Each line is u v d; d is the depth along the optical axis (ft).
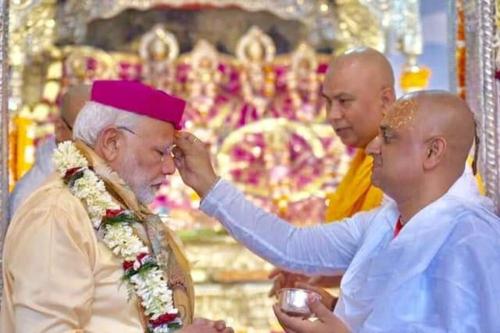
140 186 13.38
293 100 31.55
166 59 31.55
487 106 16.46
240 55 31.76
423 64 30.66
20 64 29.91
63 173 13.03
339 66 16.42
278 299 12.52
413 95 12.84
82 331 12.30
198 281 27.84
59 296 12.22
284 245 14.79
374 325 12.09
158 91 13.35
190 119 31.24
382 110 16.37
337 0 31.27
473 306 11.80
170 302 12.72
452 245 12.07
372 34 30.83
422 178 12.61
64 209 12.59
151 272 12.70
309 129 31.12
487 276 11.85
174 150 15.02
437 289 12.01
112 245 12.67
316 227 14.79
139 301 12.72
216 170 30.81
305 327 12.11
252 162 31.01
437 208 12.40
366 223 14.40
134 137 13.23
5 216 16.25
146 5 31.30
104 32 31.42
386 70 16.47
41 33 30.42
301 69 31.63
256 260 28.19
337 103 16.42
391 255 12.45
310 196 30.66
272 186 30.76
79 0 31.09
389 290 12.17
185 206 30.27
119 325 12.64
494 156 16.37
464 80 17.57
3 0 16.24
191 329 12.66
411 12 30.19
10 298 12.70
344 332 12.11
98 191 12.86
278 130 31.12
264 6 31.58
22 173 28.22
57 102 30.60
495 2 16.53
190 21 32.01
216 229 29.48
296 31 31.99
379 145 12.84
